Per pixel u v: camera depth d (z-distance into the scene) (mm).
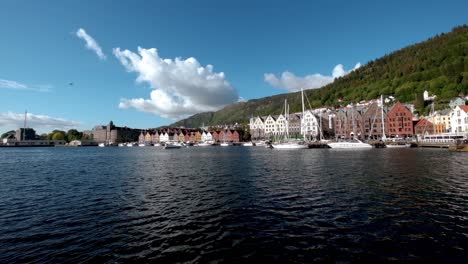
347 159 55031
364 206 19016
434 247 12344
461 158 52781
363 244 12773
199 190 26000
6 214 18609
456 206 18703
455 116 111938
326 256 11641
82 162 64500
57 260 11570
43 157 88812
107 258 11688
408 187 25250
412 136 134250
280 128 190125
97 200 22547
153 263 11172
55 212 19016
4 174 41062
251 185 27969
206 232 14664
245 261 11289
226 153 93312
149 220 16891
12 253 12312
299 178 31797
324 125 171875
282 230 14766
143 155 92438
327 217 16797
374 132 148500
